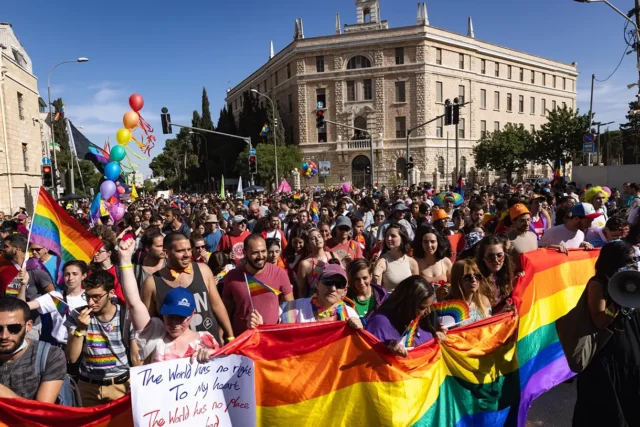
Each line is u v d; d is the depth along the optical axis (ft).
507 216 23.39
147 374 10.35
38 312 15.93
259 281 15.02
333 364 11.64
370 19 163.12
